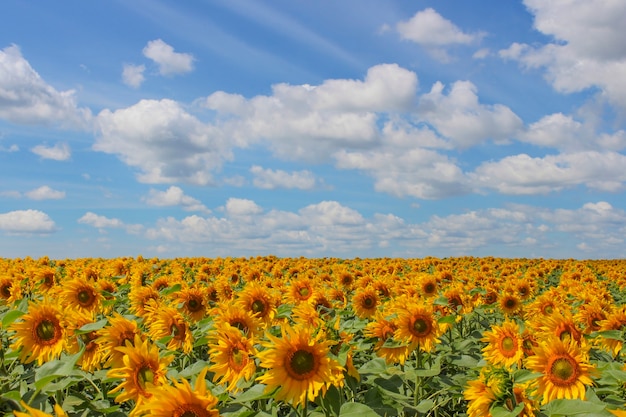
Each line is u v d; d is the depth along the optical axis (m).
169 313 8.57
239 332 6.64
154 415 4.39
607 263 40.91
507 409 5.96
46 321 7.21
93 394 8.09
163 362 5.98
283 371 5.64
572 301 14.57
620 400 6.85
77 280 10.65
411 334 8.91
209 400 4.39
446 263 30.95
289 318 10.59
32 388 6.34
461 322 12.55
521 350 8.77
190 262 27.66
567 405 5.96
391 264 27.16
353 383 7.00
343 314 11.91
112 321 7.31
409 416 8.13
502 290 16.28
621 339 9.63
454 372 10.71
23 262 24.14
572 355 7.16
